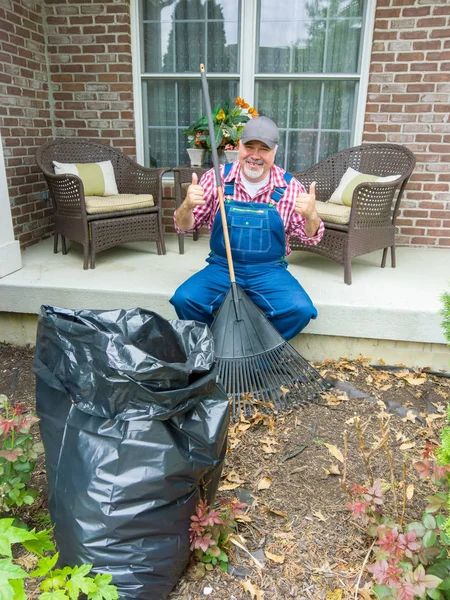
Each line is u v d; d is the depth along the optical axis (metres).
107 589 1.03
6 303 2.79
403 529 1.45
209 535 1.34
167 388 1.24
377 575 1.17
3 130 3.22
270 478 1.80
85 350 1.26
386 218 3.02
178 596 1.34
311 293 2.69
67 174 2.92
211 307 2.37
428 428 2.10
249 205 2.26
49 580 1.01
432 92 3.40
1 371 2.59
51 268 3.07
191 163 3.42
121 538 1.20
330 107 3.71
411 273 3.08
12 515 1.57
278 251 2.37
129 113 3.75
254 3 3.48
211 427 1.35
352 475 1.81
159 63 3.75
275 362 2.25
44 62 3.68
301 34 3.57
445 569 1.22
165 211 4.00
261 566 1.43
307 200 2.14
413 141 3.53
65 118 3.82
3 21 3.13
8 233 2.92
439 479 1.28
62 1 3.55
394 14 3.30
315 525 1.58
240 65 3.66
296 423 2.13
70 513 1.21
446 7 3.21
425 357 2.61
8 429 1.39
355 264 3.28
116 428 1.23
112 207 3.08
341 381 2.43
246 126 2.13
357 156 3.37
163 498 1.23
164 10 3.63
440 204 3.63
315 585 1.38
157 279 2.90
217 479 1.51
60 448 1.29
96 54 3.64
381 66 3.42
